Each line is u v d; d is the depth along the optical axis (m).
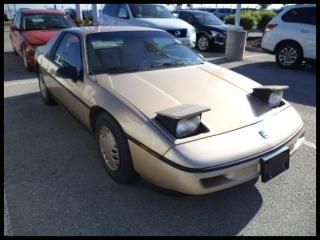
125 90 2.76
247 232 2.31
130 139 2.42
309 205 2.58
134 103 2.55
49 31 7.81
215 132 2.29
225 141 2.23
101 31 3.63
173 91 2.78
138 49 3.51
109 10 10.24
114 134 2.61
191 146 2.15
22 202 2.60
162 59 3.49
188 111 2.23
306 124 4.24
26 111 4.75
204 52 11.13
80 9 17.78
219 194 2.70
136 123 2.39
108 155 2.84
